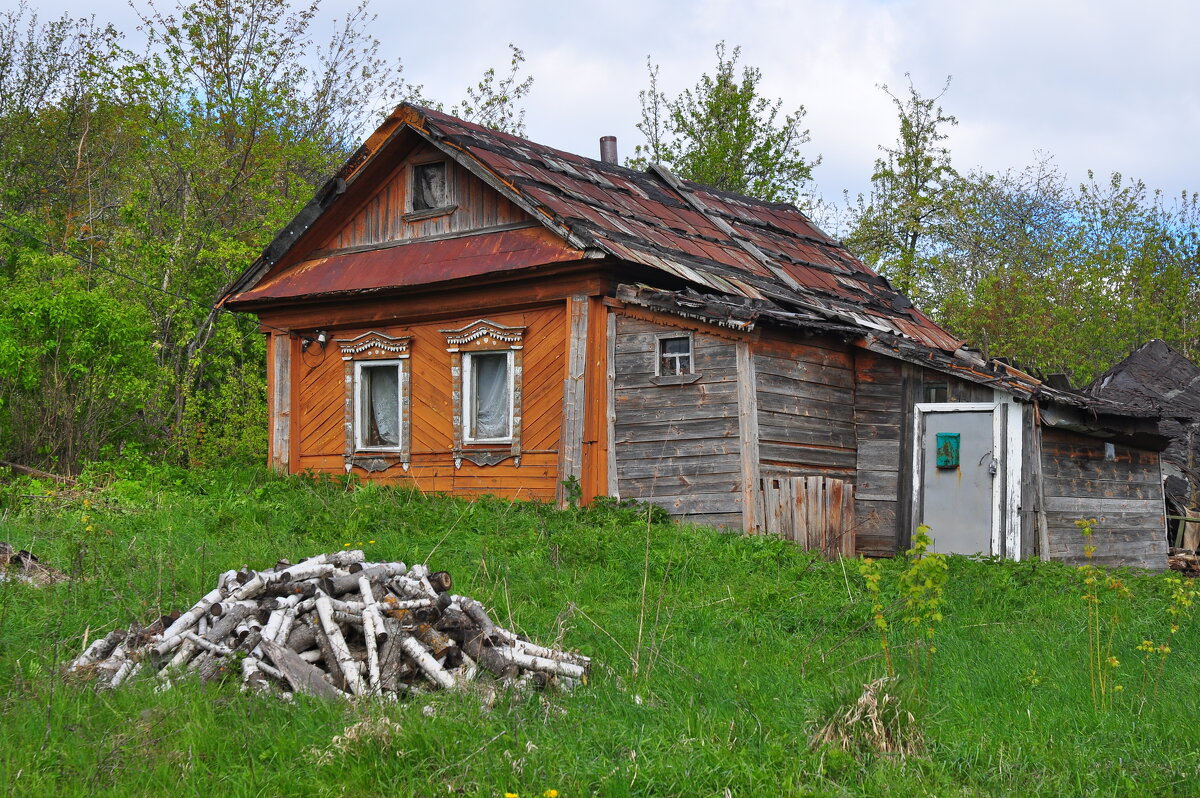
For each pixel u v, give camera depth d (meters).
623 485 14.70
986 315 31.53
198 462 20.03
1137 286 30.31
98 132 30.03
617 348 14.88
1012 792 5.68
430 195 17.23
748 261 18.34
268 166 27.12
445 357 16.36
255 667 6.58
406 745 5.64
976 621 9.91
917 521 15.14
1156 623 9.91
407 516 13.16
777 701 6.98
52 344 16.11
